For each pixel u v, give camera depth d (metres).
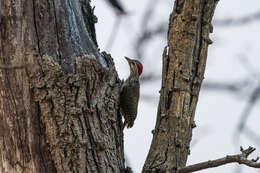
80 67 9.38
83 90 9.40
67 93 9.24
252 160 9.14
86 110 9.40
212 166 9.45
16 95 9.14
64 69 9.30
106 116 9.70
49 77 9.16
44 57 9.20
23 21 9.23
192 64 10.55
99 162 9.44
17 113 9.16
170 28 10.79
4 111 9.20
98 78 9.64
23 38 9.20
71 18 9.65
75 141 9.25
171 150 10.20
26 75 9.12
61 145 9.18
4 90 9.16
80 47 9.59
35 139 9.15
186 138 10.35
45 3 9.40
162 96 10.61
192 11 10.54
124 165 10.16
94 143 9.43
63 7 9.58
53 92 9.17
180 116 10.37
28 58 9.12
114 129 9.84
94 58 9.61
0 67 8.21
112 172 9.59
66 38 9.46
